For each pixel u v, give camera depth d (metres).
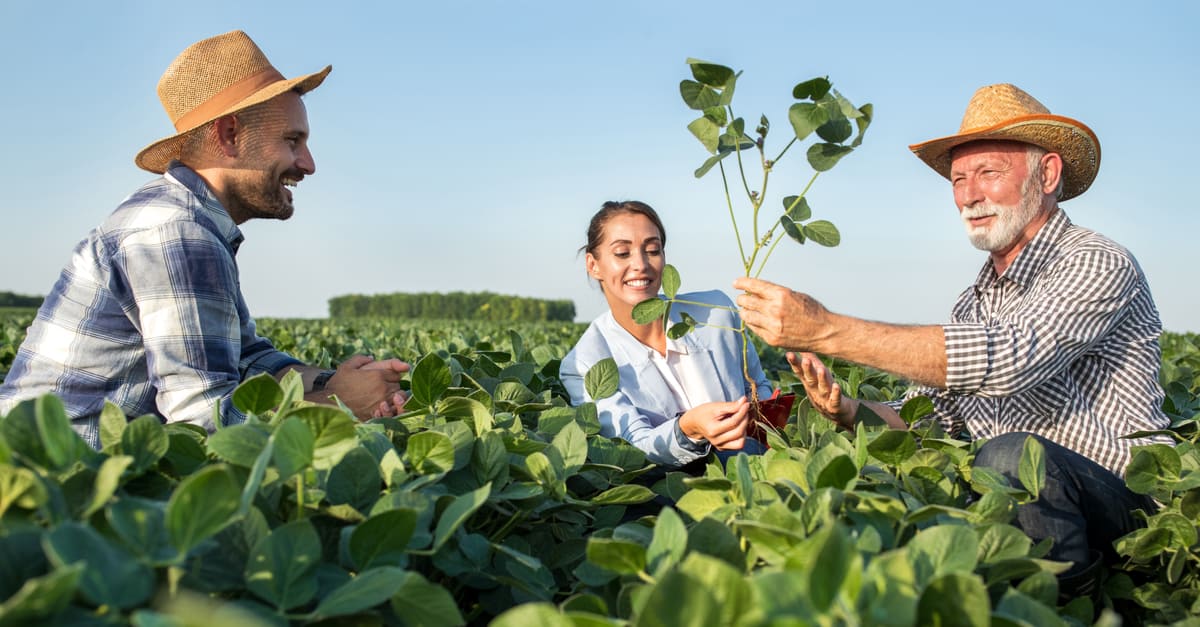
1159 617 2.23
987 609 1.20
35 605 1.04
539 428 2.55
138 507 1.27
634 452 2.49
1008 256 3.03
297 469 1.47
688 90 2.46
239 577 1.35
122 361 2.76
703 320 3.40
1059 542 2.31
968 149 2.96
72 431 1.42
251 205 3.22
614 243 3.31
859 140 2.36
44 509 1.28
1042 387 2.77
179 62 3.06
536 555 2.00
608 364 2.96
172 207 2.80
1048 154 2.87
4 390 2.83
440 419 2.29
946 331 2.53
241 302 3.28
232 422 2.58
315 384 3.06
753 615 1.09
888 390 4.15
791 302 2.50
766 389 3.56
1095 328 2.58
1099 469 2.50
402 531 1.46
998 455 2.43
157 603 1.23
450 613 1.35
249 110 3.08
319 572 1.42
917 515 1.69
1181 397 3.69
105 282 2.73
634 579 1.59
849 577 1.13
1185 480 2.23
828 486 1.74
